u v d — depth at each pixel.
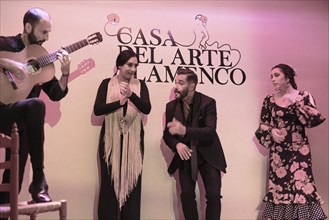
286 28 5.41
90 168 4.84
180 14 5.23
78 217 4.76
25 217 4.64
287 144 4.65
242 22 5.34
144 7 5.16
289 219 4.51
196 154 4.51
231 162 5.10
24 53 3.93
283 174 4.62
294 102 4.66
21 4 4.94
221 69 5.22
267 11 5.40
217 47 5.25
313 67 5.40
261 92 5.26
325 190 5.22
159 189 4.92
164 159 4.97
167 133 4.63
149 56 5.10
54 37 4.96
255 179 5.11
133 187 4.50
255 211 5.06
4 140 3.08
